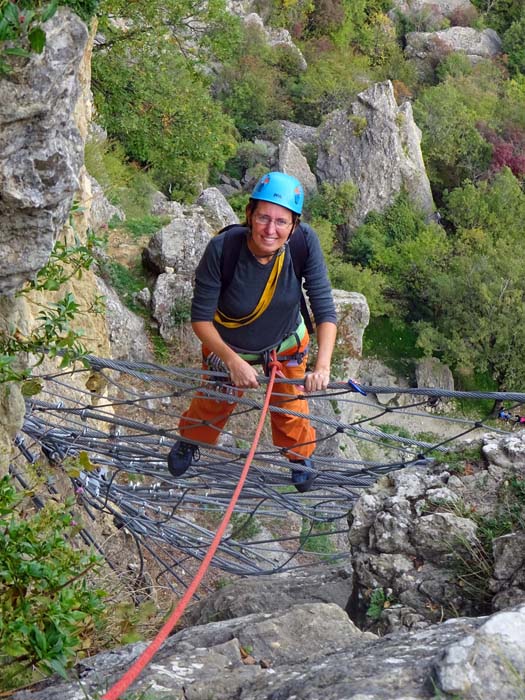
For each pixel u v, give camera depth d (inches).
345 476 244.8
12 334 184.4
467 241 1579.7
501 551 184.4
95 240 206.4
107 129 890.1
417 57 2385.6
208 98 875.4
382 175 1678.2
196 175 1301.7
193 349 649.6
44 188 145.6
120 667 137.0
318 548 530.6
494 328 1405.0
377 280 1524.4
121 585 234.7
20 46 132.1
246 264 164.2
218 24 848.3
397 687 104.3
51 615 128.3
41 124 139.3
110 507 342.3
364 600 199.0
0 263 152.1
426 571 194.7
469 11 2529.5
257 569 334.3
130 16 802.2
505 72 2402.8
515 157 1923.0
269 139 1887.3
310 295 171.0
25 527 137.8
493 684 100.6
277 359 181.9
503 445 207.0
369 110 1692.9
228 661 137.4
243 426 585.3
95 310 275.4
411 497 204.8
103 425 389.1
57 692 127.6
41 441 265.7
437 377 1417.3
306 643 150.9
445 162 1924.2
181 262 669.9
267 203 157.6
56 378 326.0
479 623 128.6
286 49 2070.6
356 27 2349.9
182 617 224.8
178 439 209.2
